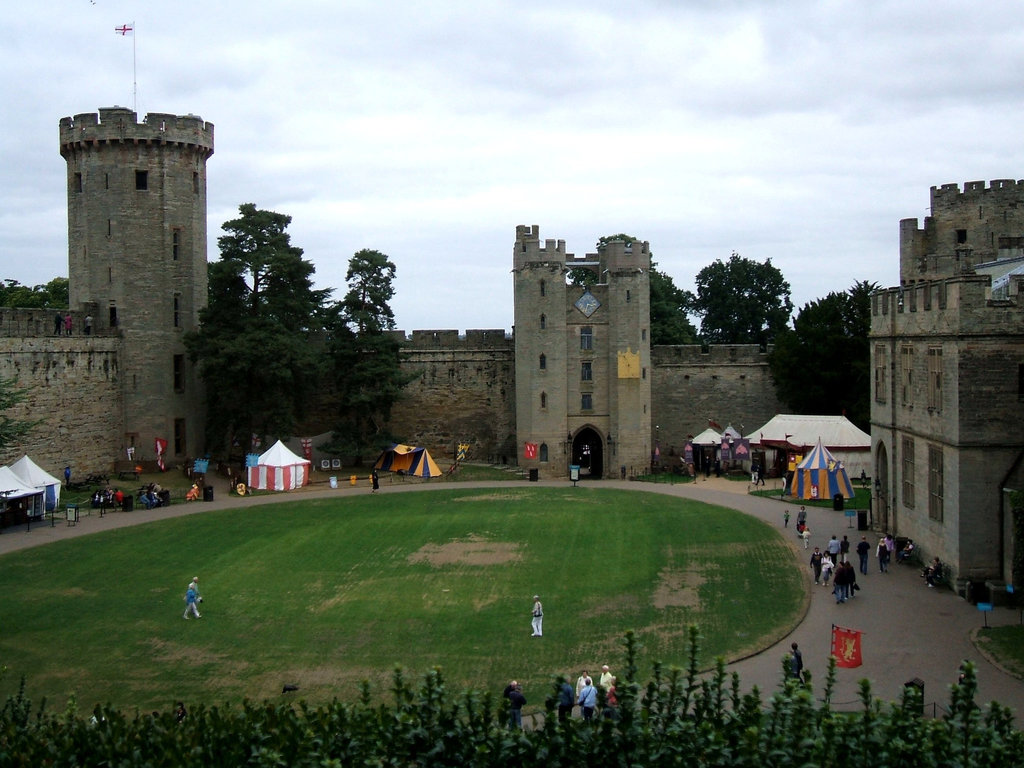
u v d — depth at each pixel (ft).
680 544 162.61
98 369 228.02
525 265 257.55
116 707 95.61
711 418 280.51
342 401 254.06
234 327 234.58
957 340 129.29
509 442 280.31
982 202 219.61
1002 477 128.67
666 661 105.29
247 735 56.34
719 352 280.10
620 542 165.58
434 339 280.72
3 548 161.27
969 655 105.91
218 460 244.22
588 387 261.44
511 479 248.52
